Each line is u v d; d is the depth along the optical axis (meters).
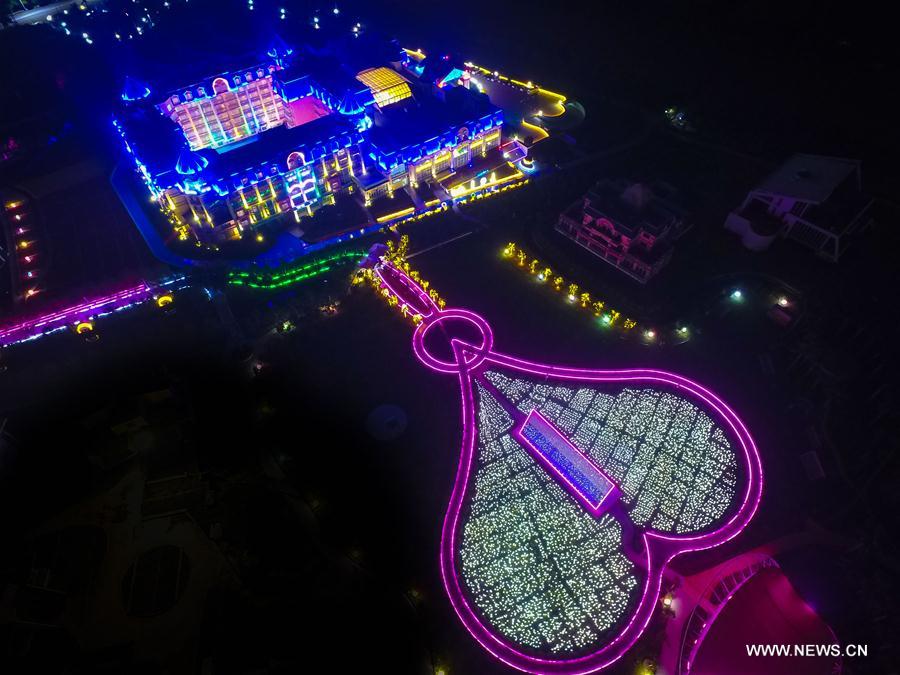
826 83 104.81
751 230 78.00
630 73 110.75
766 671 43.50
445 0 132.12
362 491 58.44
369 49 101.25
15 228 87.81
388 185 90.06
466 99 92.69
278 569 52.78
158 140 81.88
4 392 67.00
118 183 94.12
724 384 65.81
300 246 84.88
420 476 59.81
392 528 55.97
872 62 108.31
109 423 60.62
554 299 75.75
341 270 80.31
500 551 54.44
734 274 76.25
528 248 82.06
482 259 81.12
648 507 56.81
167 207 87.88
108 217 89.19
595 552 54.16
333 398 66.19
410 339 72.06
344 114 87.19
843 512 55.34
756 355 68.06
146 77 95.62
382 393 66.69
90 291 78.56
